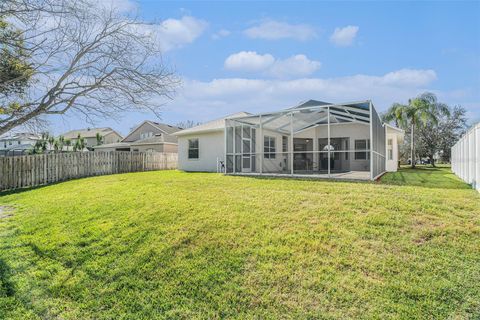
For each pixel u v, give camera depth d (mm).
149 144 27578
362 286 3152
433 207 5254
